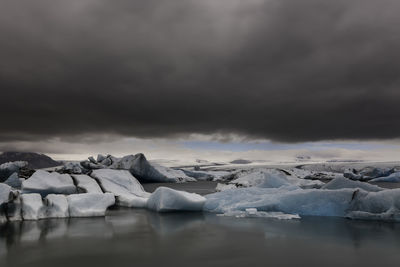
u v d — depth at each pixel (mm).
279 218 11352
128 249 7004
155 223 10492
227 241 7754
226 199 13938
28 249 7047
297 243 7480
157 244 7473
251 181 25250
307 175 47375
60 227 9703
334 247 7066
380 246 7117
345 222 10336
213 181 49812
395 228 9203
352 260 6055
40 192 14500
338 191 11773
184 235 8500
